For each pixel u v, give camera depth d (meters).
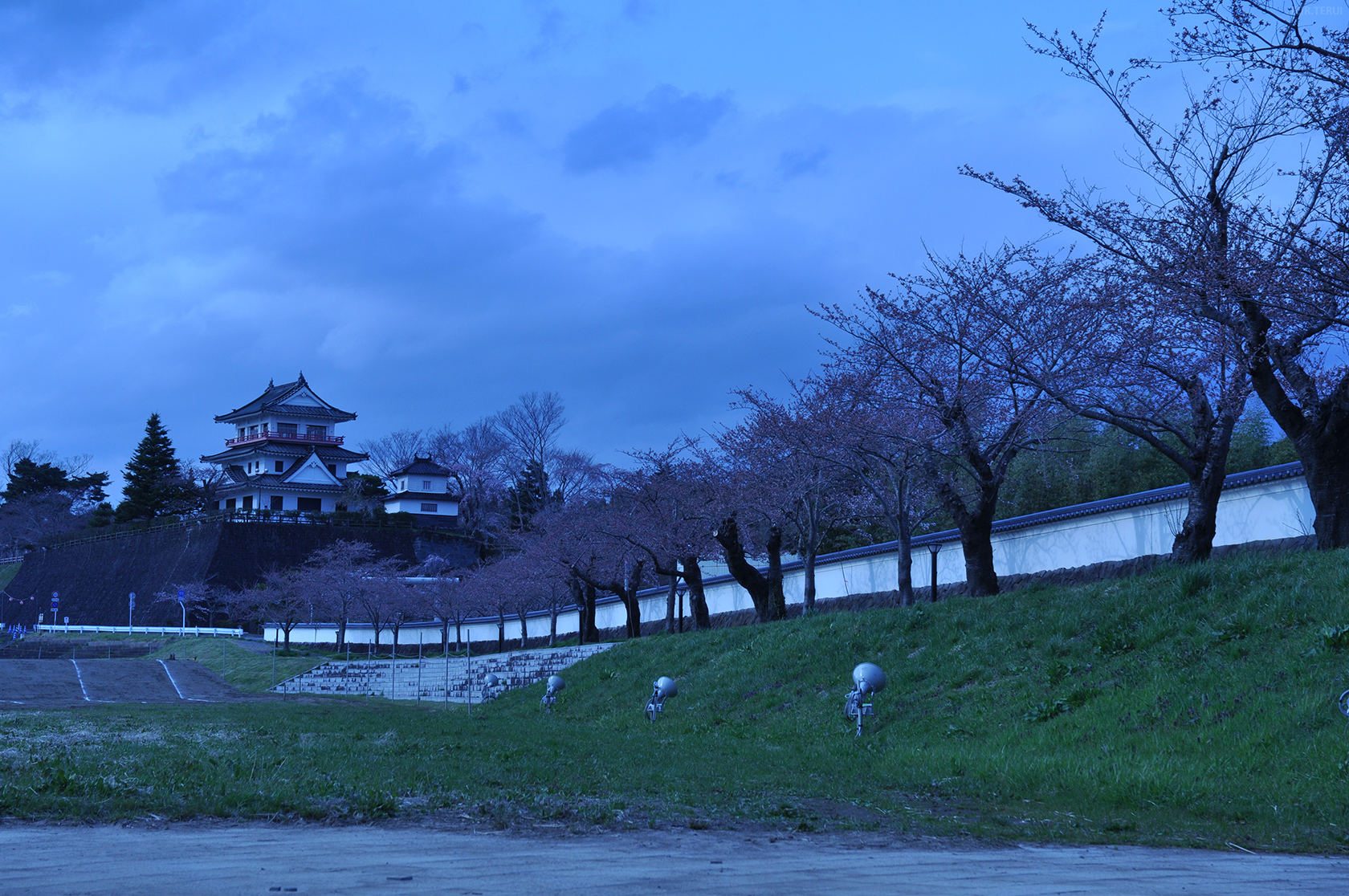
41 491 122.00
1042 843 7.71
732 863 5.98
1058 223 18.06
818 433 25.81
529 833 7.24
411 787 9.48
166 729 17.48
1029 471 41.19
